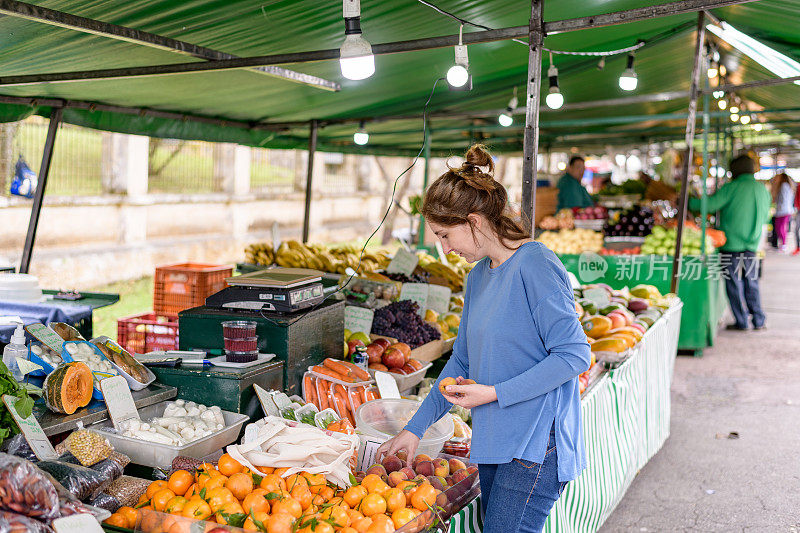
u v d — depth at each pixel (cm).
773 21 597
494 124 1038
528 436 225
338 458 252
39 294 523
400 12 443
